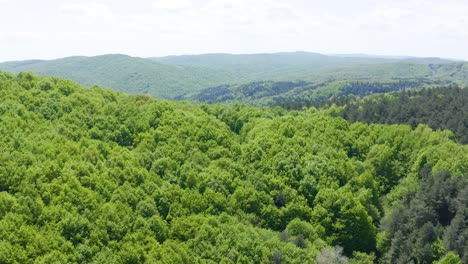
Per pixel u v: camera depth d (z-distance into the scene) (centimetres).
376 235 9750
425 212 9206
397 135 13225
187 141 11288
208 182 9500
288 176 10606
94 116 11581
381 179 12188
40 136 9312
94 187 8206
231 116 15088
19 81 12212
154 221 7875
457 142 12750
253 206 9494
